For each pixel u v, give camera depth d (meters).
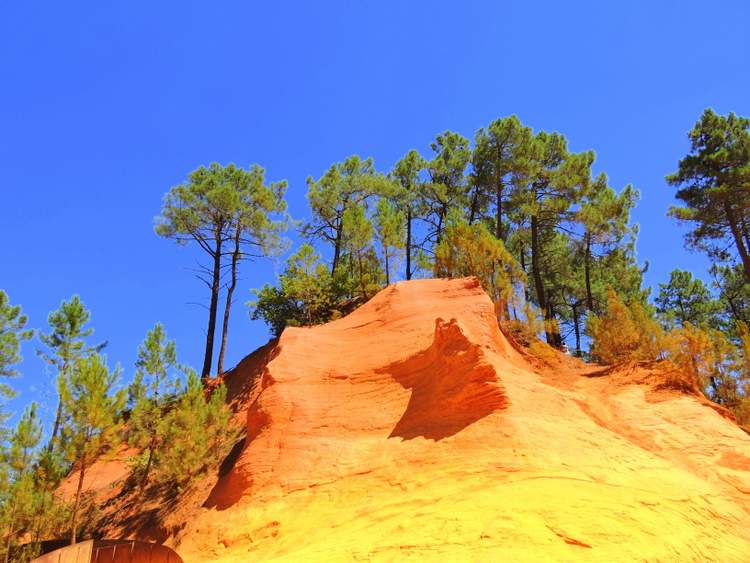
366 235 37.00
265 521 15.12
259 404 19.89
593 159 40.62
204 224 38.22
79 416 20.20
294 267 36.53
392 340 22.05
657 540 10.49
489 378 16.38
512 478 13.03
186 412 22.48
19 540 20.39
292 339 23.53
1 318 35.41
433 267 33.06
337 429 18.12
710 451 17.00
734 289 43.28
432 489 13.55
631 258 44.31
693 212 35.31
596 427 16.80
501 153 42.19
